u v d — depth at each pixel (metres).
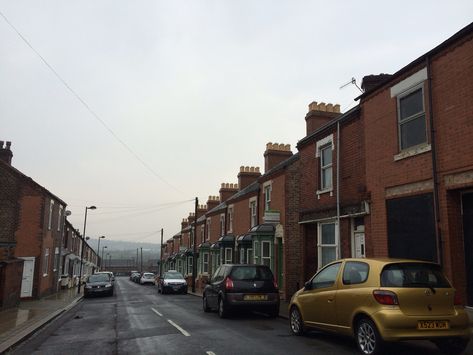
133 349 8.99
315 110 18.72
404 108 11.53
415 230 10.73
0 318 14.70
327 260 15.49
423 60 10.73
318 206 16.19
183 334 10.66
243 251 26.11
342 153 14.58
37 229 26.23
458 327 7.19
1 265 16.64
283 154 25.95
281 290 20.31
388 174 11.86
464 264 9.59
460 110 9.55
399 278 7.39
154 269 112.75
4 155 29.28
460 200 9.83
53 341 10.51
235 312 15.00
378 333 7.11
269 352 8.17
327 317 8.70
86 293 28.16
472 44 9.34
